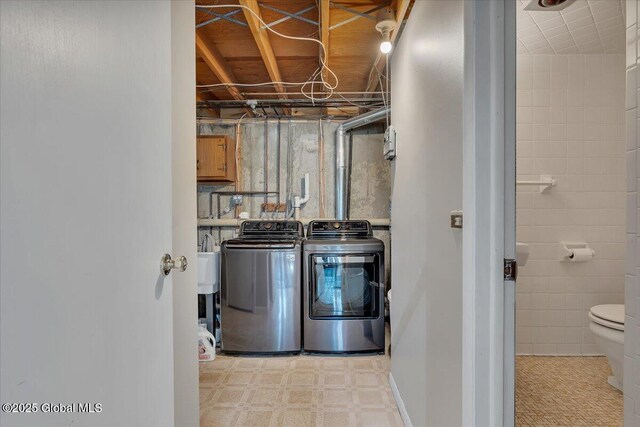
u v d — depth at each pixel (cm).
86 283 60
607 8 203
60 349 53
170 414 99
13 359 45
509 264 102
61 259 54
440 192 132
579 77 261
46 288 51
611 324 206
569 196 261
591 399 204
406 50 184
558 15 209
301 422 187
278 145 366
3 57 44
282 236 330
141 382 81
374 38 231
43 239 50
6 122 44
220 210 366
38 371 49
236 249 279
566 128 261
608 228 261
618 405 197
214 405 204
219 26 221
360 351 280
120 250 72
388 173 366
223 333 280
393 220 222
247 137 366
